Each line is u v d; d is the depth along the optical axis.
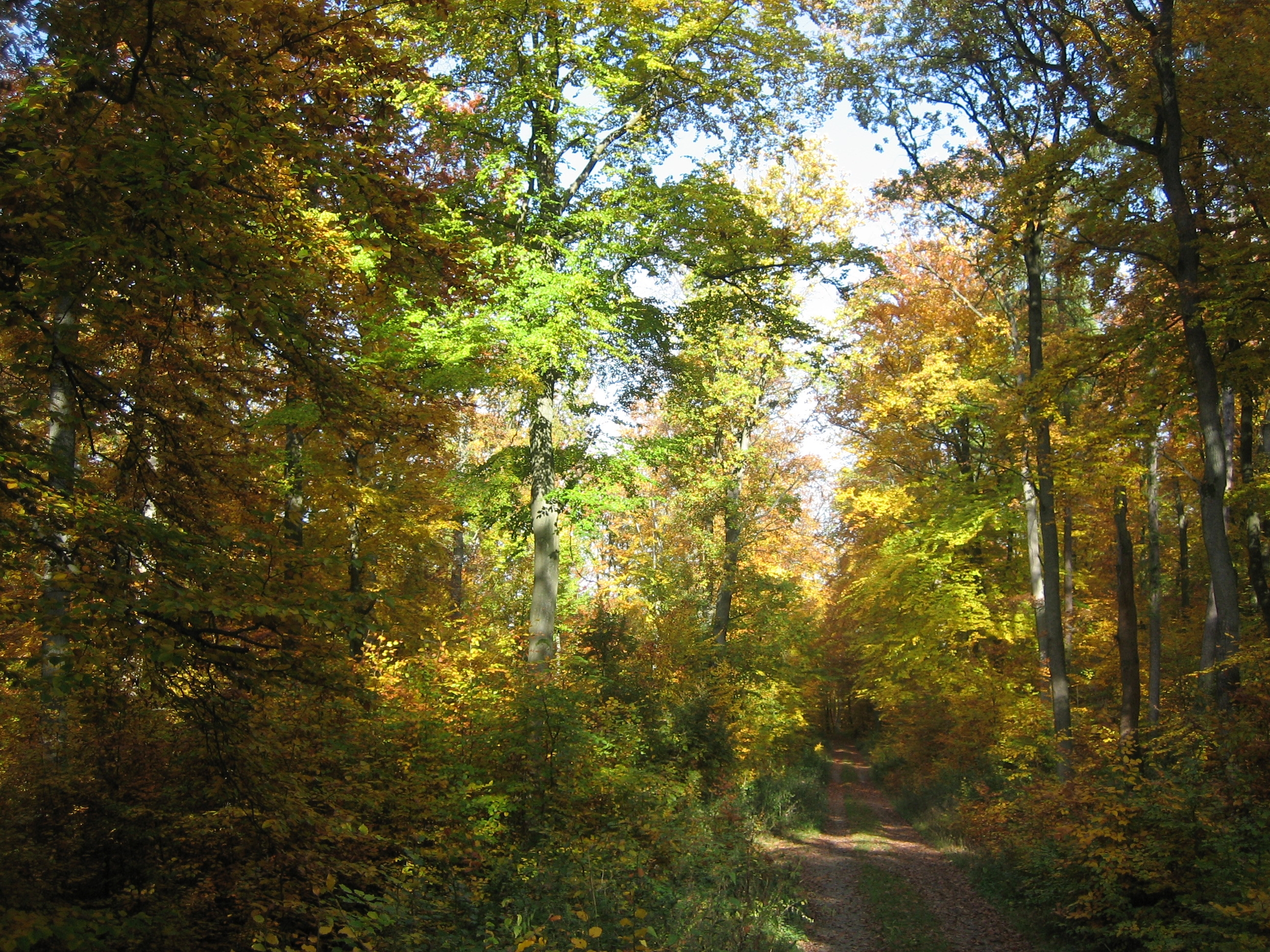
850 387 21.78
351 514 11.98
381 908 6.29
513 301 12.16
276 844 6.46
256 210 6.10
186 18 5.60
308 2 6.25
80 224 5.37
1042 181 15.20
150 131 5.32
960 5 15.17
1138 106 12.97
